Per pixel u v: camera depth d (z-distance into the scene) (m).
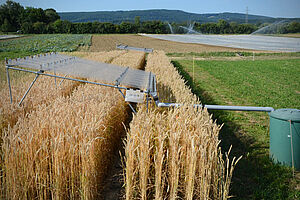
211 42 57.12
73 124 4.34
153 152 4.09
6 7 109.75
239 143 6.68
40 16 115.00
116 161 5.71
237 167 5.39
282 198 4.39
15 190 3.40
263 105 10.61
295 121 5.19
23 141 3.65
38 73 5.85
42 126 3.99
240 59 30.84
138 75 6.88
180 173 3.91
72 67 6.45
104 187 4.73
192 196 3.60
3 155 3.46
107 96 6.26
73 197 3.67
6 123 5.43
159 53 21.83
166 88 7.75
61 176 3.59
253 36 76.94
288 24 87.94
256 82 15.82
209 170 3.61
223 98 11.83
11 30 104.50
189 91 7.70
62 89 8.38
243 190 4.59
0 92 7.21
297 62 27.30
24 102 6.46
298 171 5.29
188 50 40.78
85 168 3.58
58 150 3.53
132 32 96.69
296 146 5.25
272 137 5.60
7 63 5.96
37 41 52.53
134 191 3.72
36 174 3.48
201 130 4.15
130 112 9.06
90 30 95.31
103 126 4.52
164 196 3.83
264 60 29.61
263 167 5.35
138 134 4.06
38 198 3.55
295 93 13.05
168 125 4.53
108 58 16.81
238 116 9.04
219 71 20.31
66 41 52.28
